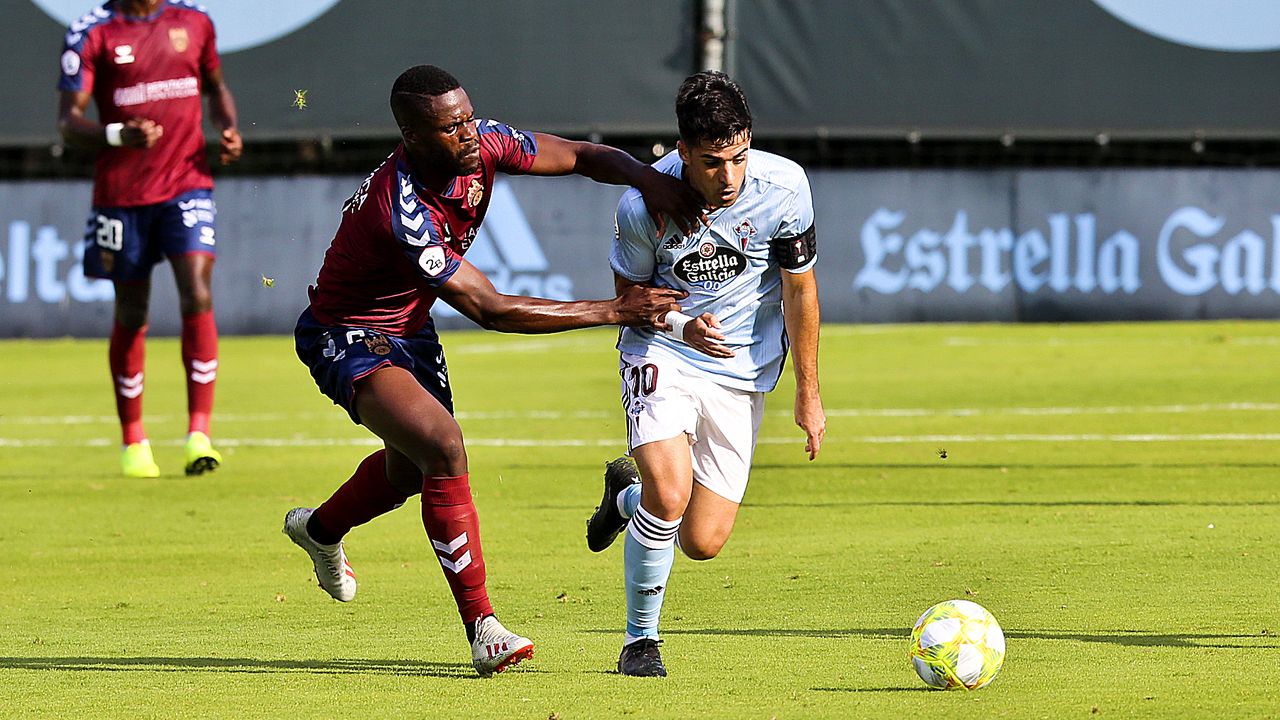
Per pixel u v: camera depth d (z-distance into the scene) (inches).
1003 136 2918.3
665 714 623.8
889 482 1371.8
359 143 3051.2
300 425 1872.5
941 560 1010.1
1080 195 2881.4
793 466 1473.9
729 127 692.7
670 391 743.1
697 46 1883.6
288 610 916.0
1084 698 634.8
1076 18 2908.5
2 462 1604.3
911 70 2906.0
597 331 3120.1
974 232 2891.2
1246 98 2920.8
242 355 2637.8
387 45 2878.9
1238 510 1180.5
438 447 713.0
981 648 656.4
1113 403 1904.5
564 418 1875.0
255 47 2874.0
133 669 739.4
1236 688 646.5
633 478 817.5
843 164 3063.5
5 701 666.2
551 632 830.5
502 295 726.5
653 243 745.6
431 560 1088.8
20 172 3004.4
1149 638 762.8
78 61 1473.9
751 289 756.6
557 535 1158.3
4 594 975.6
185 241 1487.5
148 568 1063.6
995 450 1549.0
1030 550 1034.7
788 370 2386.8
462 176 732.7
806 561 1020.5
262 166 3006.9
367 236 726.5
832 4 2893.7
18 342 2888.8
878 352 2497.5
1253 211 2883.9
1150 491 1285.7
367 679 708.0
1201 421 1734.7
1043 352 2468.0
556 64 2881.4
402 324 762.2
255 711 641.0
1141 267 2888.8
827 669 713.0
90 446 1729.8
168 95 1487.5
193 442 1475.1
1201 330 2765.7
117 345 1491.1
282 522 1242.6
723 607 882.8
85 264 1499.8
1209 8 2908.5
